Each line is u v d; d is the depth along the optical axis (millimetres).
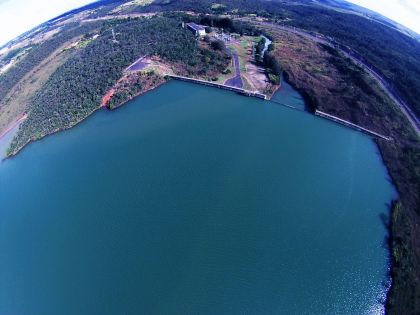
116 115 119750
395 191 85688
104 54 142750
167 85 133750
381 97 118000
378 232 75125
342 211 80125
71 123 117562
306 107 119188
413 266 66688
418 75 139750
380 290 63688
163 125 112562
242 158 96625
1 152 116562
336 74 136875
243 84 129875
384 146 99500
